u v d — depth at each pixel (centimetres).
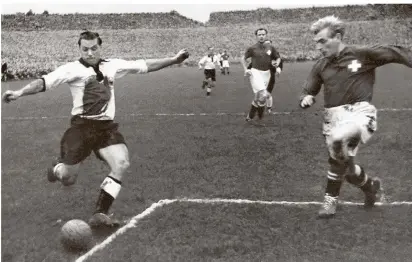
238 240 409
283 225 444
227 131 945
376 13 5231
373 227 437
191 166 683
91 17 6119
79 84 466
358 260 370
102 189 460
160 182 608
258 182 601
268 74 1066
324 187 579
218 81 2328
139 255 384
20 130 1066
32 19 5772
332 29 465
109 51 5803
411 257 375
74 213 508
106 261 376
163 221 459
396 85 1766
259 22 6134
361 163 687
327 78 474
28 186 618
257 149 783
